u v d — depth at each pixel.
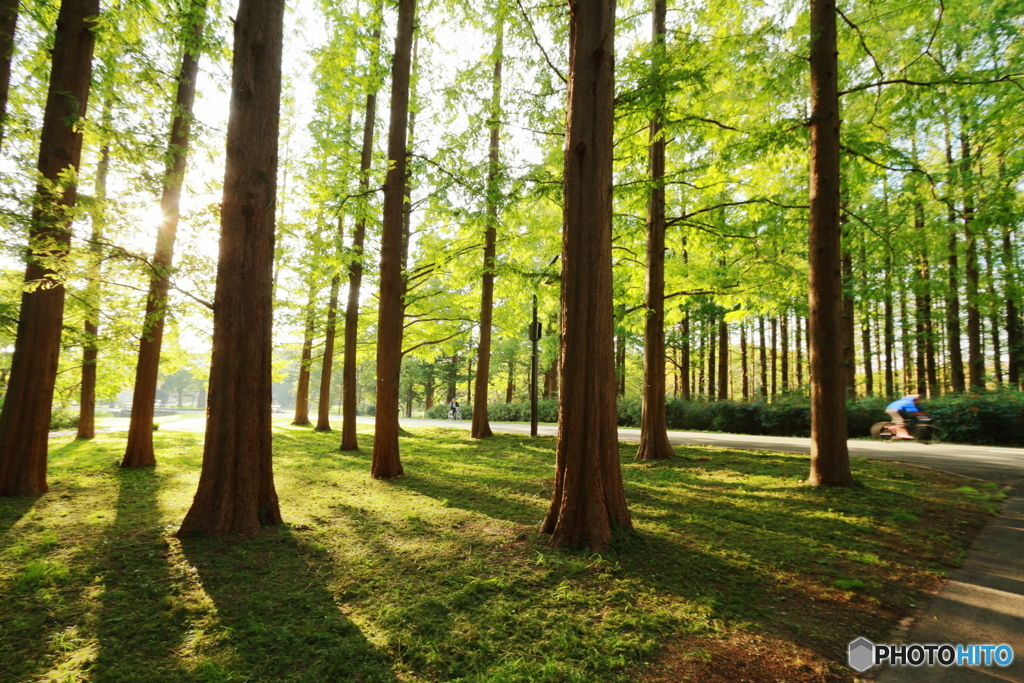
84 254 6.45
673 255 14.05
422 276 16.20
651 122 10.95
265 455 5.69
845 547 4.93
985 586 4.04
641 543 4.94
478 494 7.35
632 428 21.44
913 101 8.38
